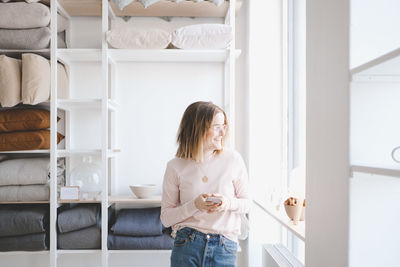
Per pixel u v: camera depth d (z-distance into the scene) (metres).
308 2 1.32
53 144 2.16
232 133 2.20
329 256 1.09
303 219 1.63
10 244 2.13
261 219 2.34
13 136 2.18
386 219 0.94
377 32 0.95
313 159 1.26
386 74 0.91
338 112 1.03
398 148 0.88
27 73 2.09
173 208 1.55
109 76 2.54
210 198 1.40
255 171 2.34
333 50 1.07
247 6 2.44
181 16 2.51
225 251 1.50
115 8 2.35
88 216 2.17
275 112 2.36
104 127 2.18
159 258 2.52
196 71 2.54
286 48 2.35
